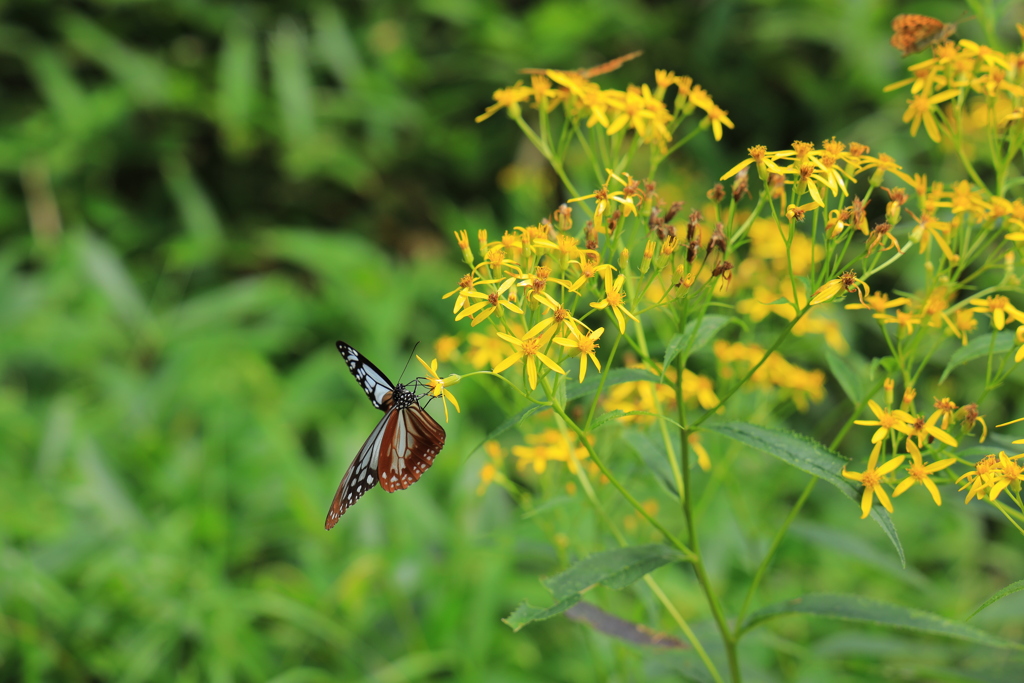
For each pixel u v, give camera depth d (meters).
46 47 5.71
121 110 5.48
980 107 2.12
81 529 3.65
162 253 5.44
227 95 5.43
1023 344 1.61
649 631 1.95
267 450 4.08
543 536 2.90
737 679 1.83
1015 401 3.62
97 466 3.77
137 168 5.76
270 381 4.61
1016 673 1.93
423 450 2.06
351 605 3.34
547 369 1.63
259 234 5.50
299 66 5.47
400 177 5.79
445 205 5.81
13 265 5.20
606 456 2.26
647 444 1.93
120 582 3.43
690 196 4.26
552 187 4.17
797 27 4.78
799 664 2.78
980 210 1.72
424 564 3.38
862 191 4.12
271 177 5.80
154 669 3.31
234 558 3.75
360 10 5.91
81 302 4.98
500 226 5.19
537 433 2.54
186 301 5.35
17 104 5.80
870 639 2.32
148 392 4.48
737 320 1.71
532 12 5.68
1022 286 1.91
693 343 1.67
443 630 3.22
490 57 5.56
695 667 2.01
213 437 4.04
